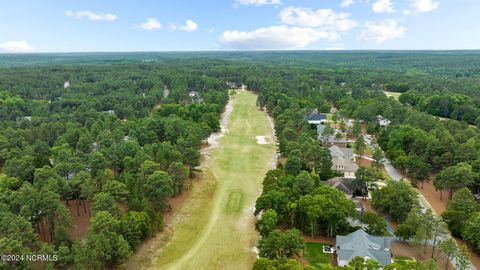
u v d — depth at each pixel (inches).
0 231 2247.8
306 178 3078.2
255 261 2390.5
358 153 4753.9
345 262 2381.9
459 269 2388.0
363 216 2842.0
